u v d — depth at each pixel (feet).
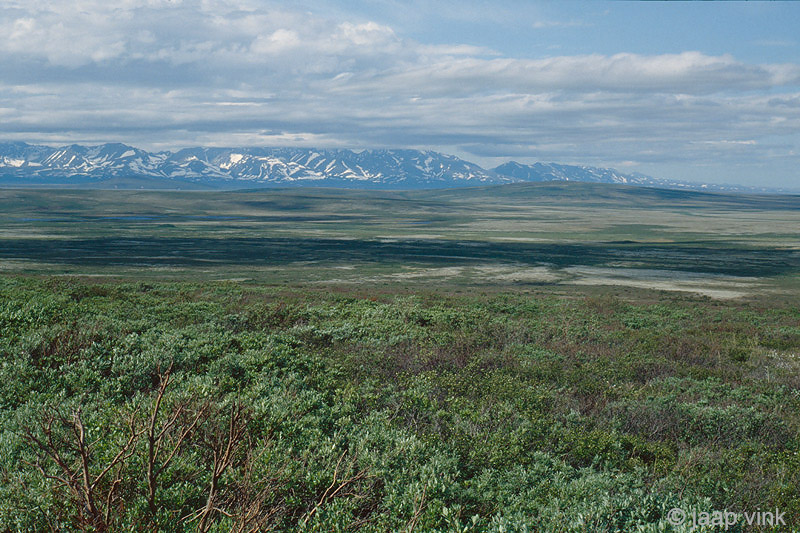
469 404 40.40
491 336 75.20
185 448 25.14
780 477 31.19
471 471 30.17
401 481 26.03
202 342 51.70
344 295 133.28
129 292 112.47
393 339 65.72
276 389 38.32
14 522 20.02
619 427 39.22
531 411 39.99
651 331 92.22
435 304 118.73
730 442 37.91
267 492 21.07
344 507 23.02
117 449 22.40
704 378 57.67
